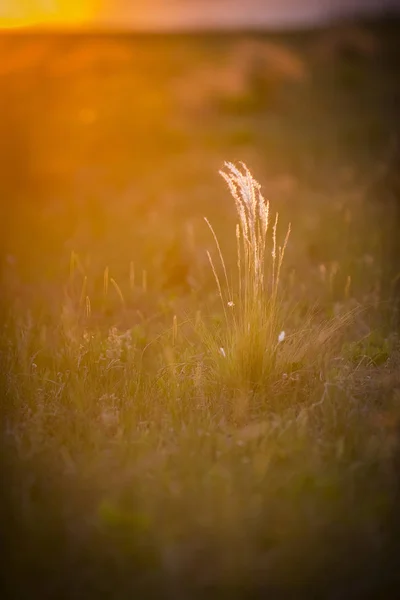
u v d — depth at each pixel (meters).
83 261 9.30
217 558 3.45
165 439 4.50
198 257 9.01
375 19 30.42
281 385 5.19
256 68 24.48
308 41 30.27
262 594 3.29
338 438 4.48
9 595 3.30
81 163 16.08
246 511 3.73
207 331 5.86
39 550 3.51
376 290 7.39
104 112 19.08
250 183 5.08
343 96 23.28
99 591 3.31
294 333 5.71
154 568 3.38
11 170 14.34
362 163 15.30
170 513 3.73
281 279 7.73
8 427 4.80
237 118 21.47
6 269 9.15
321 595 3.29
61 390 5.30
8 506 3.83
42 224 11.55
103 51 23.05
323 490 3.84
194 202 12.76
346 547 3.52
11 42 18.44
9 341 6.22
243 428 4.69
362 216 10.91
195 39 31.88
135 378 5.44
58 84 18.36
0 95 15.31
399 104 21.56
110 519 3.64
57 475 4.14
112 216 11.99
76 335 6.19
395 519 3.71
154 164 16.39
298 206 11.96
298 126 20.30
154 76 23.44
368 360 5.67
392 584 3.34
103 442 4.51
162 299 7.57
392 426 4.55
